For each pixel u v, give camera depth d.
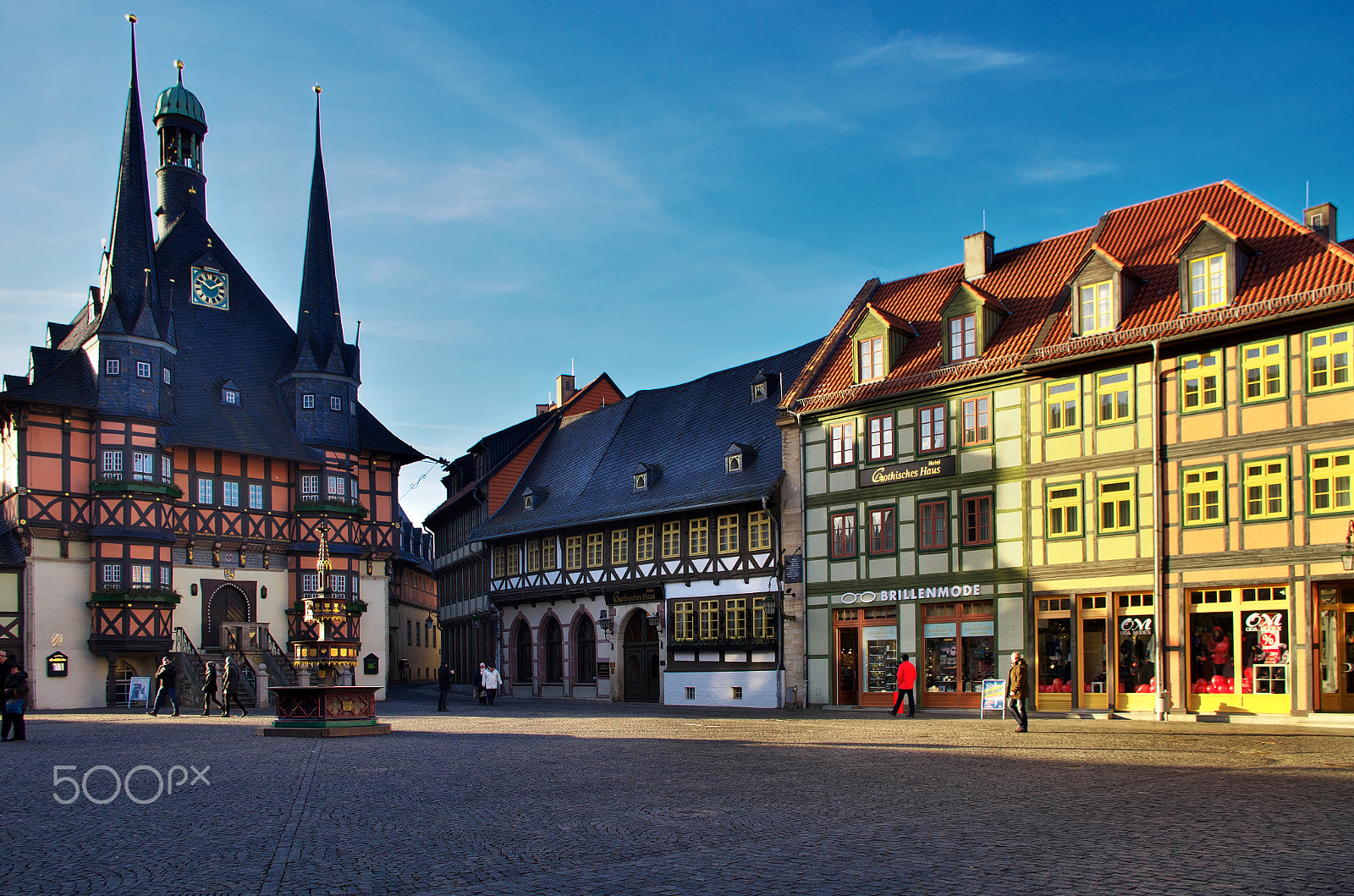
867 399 31.77
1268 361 24.53
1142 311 26.83
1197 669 25.23
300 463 44.66
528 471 50.22
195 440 41.41
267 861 9.69
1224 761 16.27
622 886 8.71
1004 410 29.02
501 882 8.89
